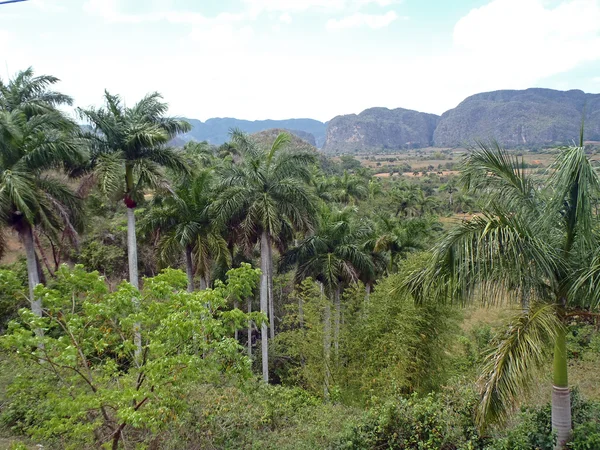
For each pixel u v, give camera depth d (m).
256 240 16.52
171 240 15.67
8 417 8.91
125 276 22.56
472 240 6.37
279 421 9.75
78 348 6.80
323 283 17.17
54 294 6.82
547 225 6.67
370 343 12.23
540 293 6.86
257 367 18.27
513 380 5.97
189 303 6.68
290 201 15.20
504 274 6.31
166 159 14.69
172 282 7.79
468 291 6.54
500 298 6.39
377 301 12.65
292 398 10.87
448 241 6.55
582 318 7.55
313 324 13.19
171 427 8.59
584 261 6.52
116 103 14.38
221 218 14.67
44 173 13.86
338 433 8.43
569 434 7.10
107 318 7.11
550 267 6.57
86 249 20.91
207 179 16.17
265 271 15.85
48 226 12.11
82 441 8.17
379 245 19.48
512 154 7.30
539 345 6.10
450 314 11.83
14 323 6.43
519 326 6.41
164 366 6.39
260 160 15.64
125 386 6.90
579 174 6.21
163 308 7.06
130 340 7.23
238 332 22.97
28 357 6.64
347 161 103.00
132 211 14.62
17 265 17.98
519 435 7.28
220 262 18.11
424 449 7.75
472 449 7.30
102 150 13.96
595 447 6.78
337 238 17.48
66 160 12.51
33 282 12.20
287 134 15.80
